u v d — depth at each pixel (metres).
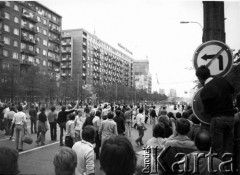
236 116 3.21
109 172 1.71
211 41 3.55
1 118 17.45
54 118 14.64
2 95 46.81
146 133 18.70
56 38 86.06
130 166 1.74
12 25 63.03
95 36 120.69
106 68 131.88
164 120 7.16
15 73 47.34
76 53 107.94
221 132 2.91
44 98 59.59
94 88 93.88
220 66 3.52
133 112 23.02
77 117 10.59
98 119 10.22
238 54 10.88
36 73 53.03
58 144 13.19
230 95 3.04
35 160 9.25
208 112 3.05
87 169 4.44
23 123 11.31
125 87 114.69
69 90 73.25
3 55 59.84
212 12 3.73
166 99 185.25
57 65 86.75
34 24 73.12
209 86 3.01
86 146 4.52
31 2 71.44
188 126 3.94
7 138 15.12
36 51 74.50
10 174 2.00
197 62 3.59
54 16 85.25
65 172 2.66
